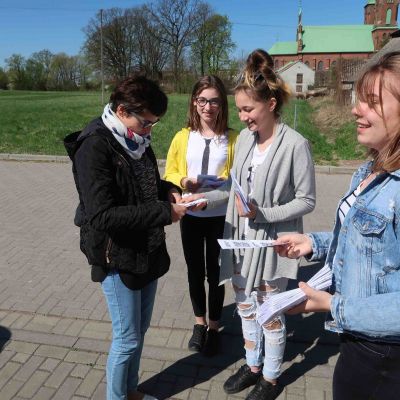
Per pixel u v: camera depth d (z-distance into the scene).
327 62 85.94
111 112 1.94
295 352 3.11
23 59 75.12
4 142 12.91
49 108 27.58
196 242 2.95
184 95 49.47
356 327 1.33
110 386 2.34
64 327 3.35
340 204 1.65
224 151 2.93
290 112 22.69
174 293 3.91
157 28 61.38
